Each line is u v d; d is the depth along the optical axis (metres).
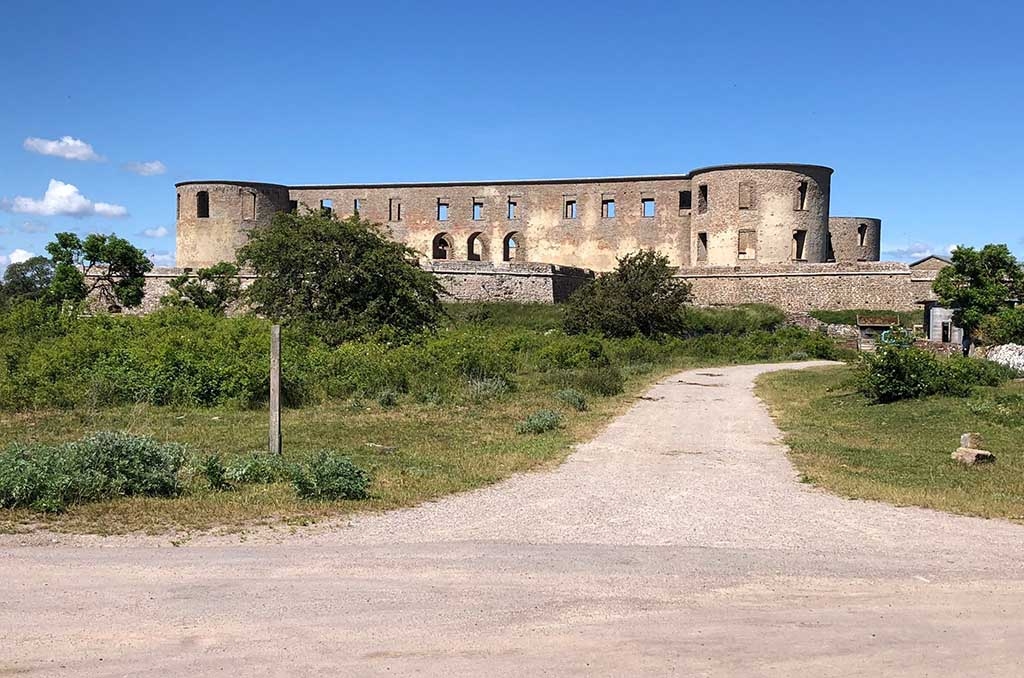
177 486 10.23
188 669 5.26
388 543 8.23
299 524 8.90
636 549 8.16
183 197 73.75
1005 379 23.41
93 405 18.94
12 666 5.26
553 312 58.72
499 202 76.12
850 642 5.80
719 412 21.17
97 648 5.56
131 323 26.52
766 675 5.27
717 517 9.62
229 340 23.05
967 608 6.51
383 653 5.54
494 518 9.41
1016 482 11.66
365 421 18.22
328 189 77.81
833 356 46.34
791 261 65.31
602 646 5.69
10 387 19.41
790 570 7.50
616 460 13.82
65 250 56.50
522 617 6.22
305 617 6.16
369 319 31.59
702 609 6.45
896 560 7.85
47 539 8.08
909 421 18.09
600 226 74.19
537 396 23.45
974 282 38.94
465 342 27.11
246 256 33.94
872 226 77.81
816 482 11.79
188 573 7.15
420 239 77.12
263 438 15.42
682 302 49.25
